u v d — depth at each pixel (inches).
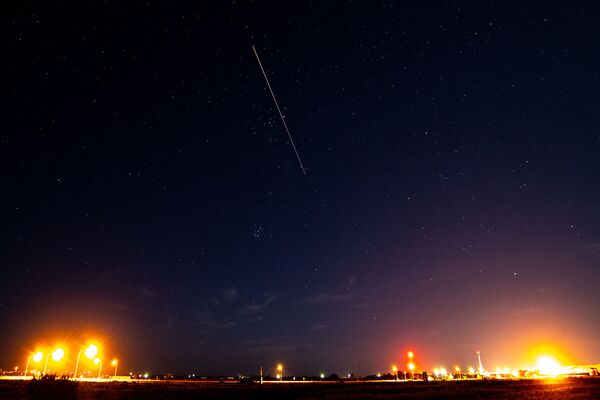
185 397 1254.9
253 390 1659.7
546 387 1519.4
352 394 1395.2
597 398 1037.8
